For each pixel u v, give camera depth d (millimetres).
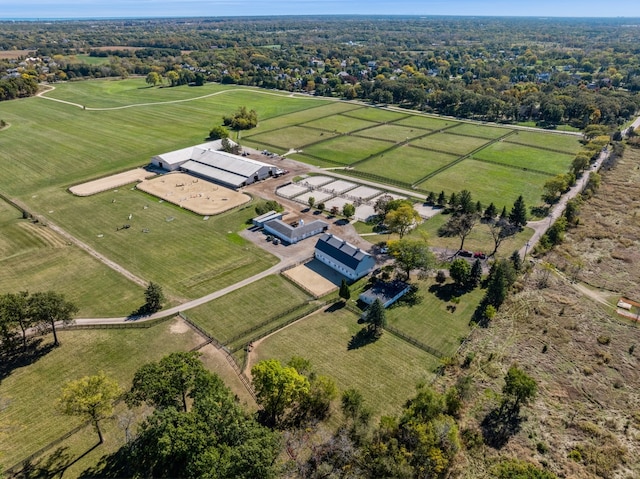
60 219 110375
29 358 66438
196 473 42125
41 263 91000
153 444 44688
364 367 65312
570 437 55062
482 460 51750
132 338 70750
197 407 48406
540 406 59500
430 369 65250
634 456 52750
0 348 67625
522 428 56156
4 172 140375
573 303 80812
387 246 98438
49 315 65250
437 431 50656
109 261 92375
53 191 127250
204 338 71000
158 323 74312
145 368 53125
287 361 66250
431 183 135875
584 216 116000
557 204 121188
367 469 48500
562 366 66438
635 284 87062
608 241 103188
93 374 63594
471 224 97625
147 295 76375
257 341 70562
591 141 164125
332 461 49688
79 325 73312
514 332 73500
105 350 68188
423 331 73312
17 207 116250
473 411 58438
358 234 105688
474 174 143125
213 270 89688
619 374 65250
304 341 70688
